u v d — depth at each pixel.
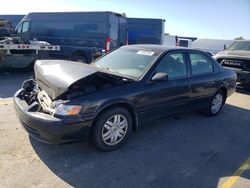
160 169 3.96
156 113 4.92
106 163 4.00
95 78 4.35
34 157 3.99
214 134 5.46
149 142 4.82
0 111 5.77
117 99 4.19
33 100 4.54
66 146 4.38
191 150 4.66
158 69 4.88
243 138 5.38
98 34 11.80
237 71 9.46
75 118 3.81
